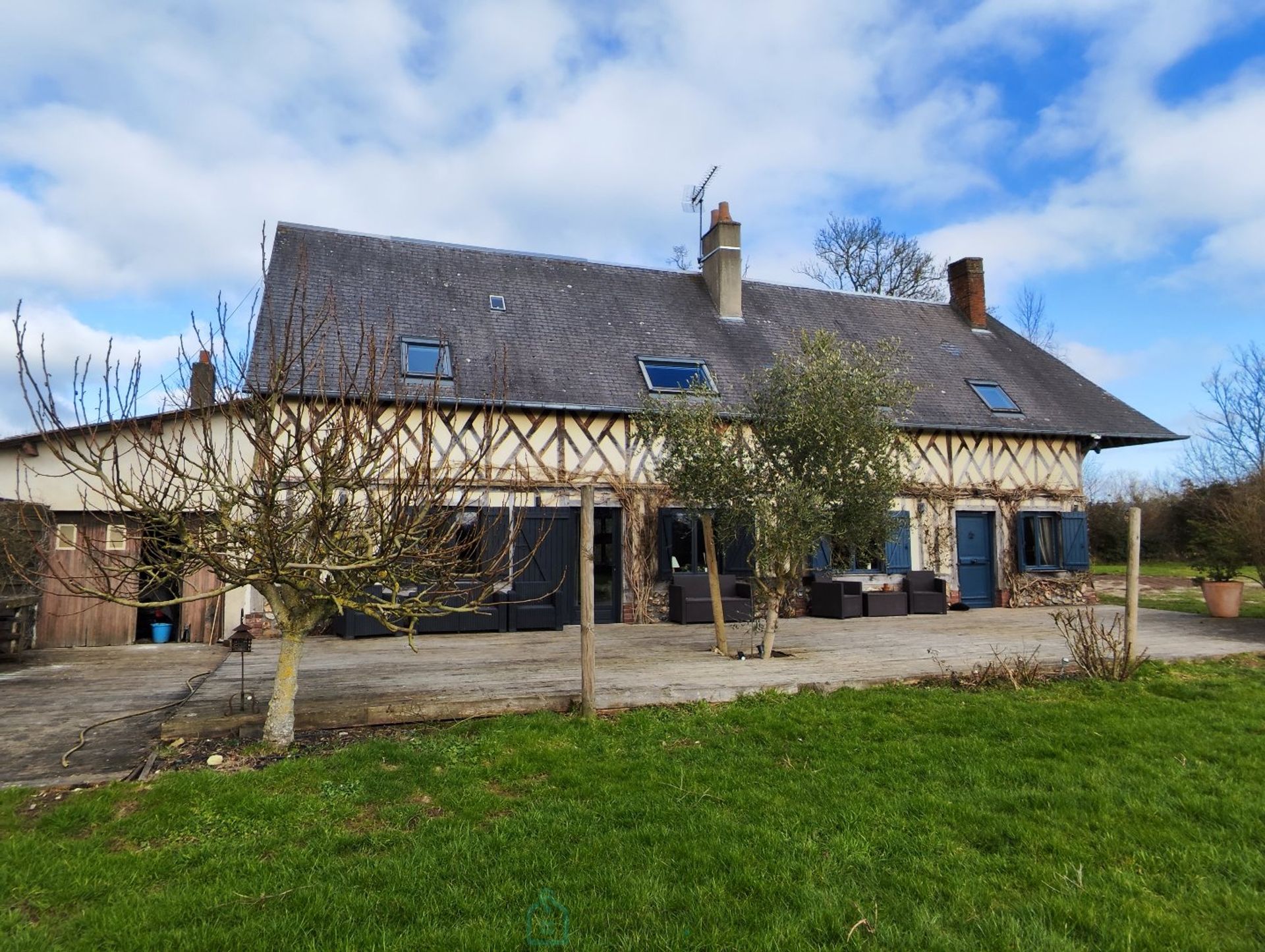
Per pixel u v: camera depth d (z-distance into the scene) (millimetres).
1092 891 2764
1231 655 7305
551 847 3107
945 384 12695
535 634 9031
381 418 8945
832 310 13859
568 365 10430
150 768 4047
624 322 11680
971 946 2404
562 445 9977
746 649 7719
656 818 3420
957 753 4402
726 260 12695
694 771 4031
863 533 6953
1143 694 5859
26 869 2842
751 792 3732
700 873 2891
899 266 22344
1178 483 22672
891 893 2758
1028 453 12609
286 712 4391
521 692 5414
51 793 3686
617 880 2805
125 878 2811
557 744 4543
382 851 3100
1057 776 3998
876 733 4801
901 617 10734
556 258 12594
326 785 3746
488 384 9633
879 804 3604
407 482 4047
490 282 11508
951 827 3365
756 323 12719
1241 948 2422
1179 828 3369
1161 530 21109
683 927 2484
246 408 4219
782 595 7152
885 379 7051
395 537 3977
